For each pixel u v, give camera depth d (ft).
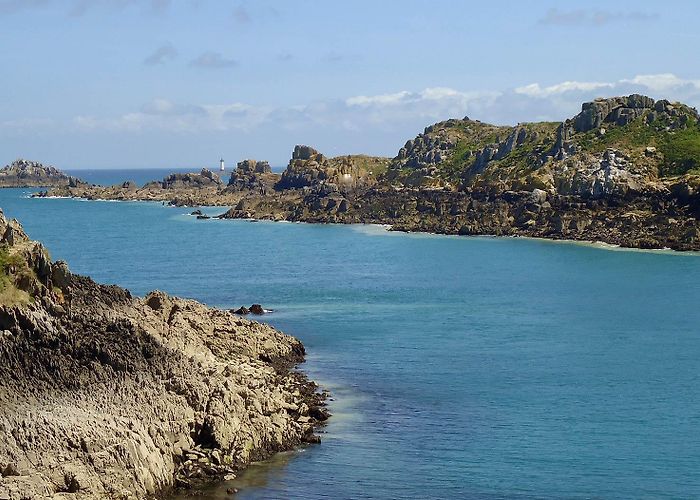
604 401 256.11
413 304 429.38
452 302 436.76
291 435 215.51
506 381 276.41
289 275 550.36
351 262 628.28
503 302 436.76
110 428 178.91
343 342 332.19
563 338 344.28
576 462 207.51
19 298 221.66
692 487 193.47
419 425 230.89
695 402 256.11
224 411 206.18
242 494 182.60
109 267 594.65
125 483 167.32
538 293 467.93
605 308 417.08
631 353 318.24
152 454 180.14
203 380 215.10
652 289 479.00
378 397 255.70
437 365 296.10
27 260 237.86
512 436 224.12
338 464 201.46
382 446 214.28
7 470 158.81
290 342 309.63
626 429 231.30
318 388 263.90
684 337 346.74
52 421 174.40
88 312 231.50
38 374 192.95
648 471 202.39
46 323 206.39
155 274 556.10
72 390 192.75
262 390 230.89
